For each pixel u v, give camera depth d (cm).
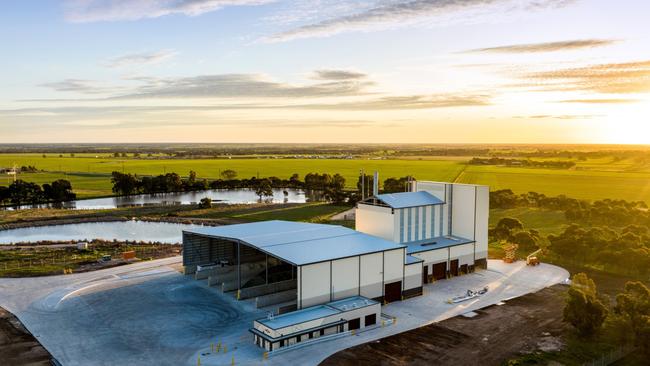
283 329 5144
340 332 5544
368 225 8181
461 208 8412
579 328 5488
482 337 5478
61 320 5850
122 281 7400
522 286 7431
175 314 6053
